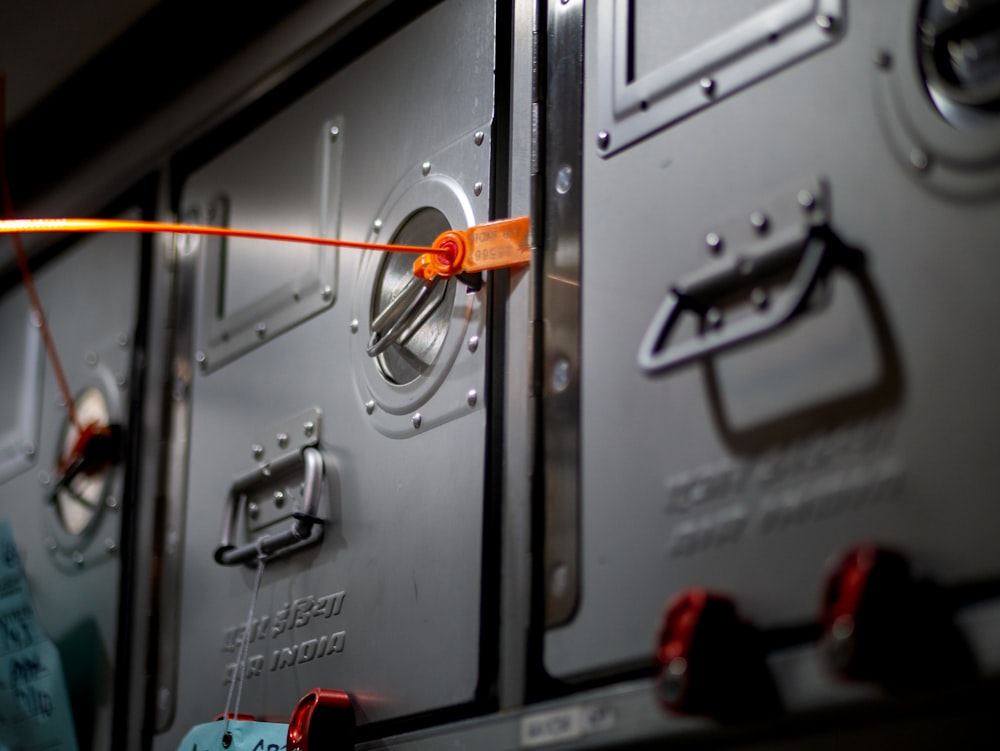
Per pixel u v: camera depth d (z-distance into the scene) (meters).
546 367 1.63
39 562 2.67
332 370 2.03
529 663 1.54
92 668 2.42
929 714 1.17
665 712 1.33
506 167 1.81
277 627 1.98
